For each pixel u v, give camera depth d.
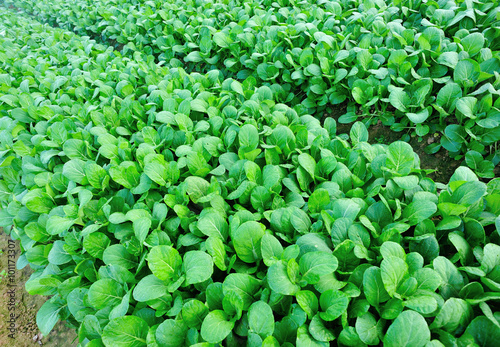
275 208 0.78
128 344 0.62
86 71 1.54
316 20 1.31
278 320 0.64
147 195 0.86
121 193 0.89
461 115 0.90
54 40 2.08
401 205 0.73
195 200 0.82
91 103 1.29
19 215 0.95
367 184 0.83
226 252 0.72
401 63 1.02
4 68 1.77
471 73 0.92
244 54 1.39
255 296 0.64
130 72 1.39
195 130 0.99
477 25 1.07
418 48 1.05
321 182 0.84
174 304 0.65
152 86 1.22
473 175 0.72
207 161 0.94
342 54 1.07
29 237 0.92
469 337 0.53
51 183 0.97
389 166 0.78
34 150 1.09
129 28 1.91
